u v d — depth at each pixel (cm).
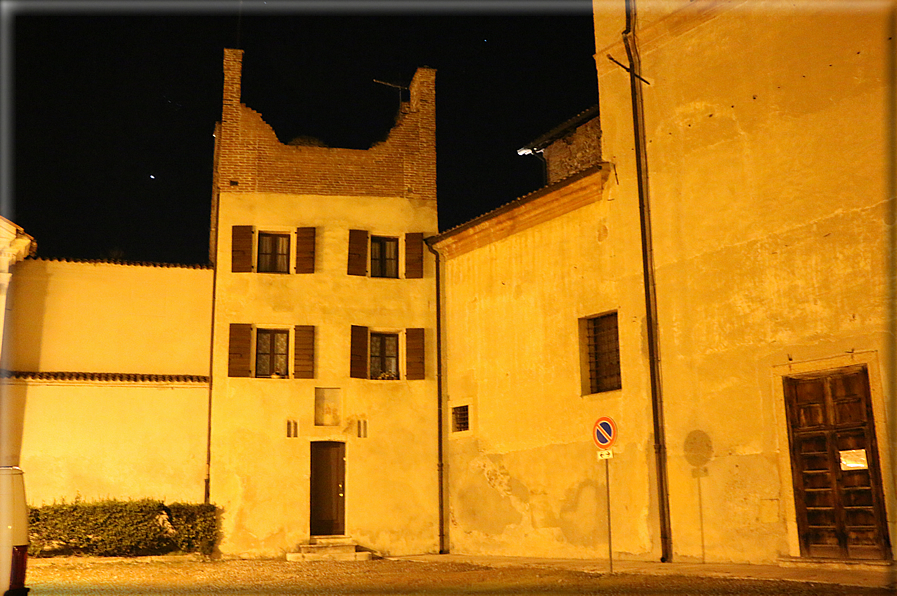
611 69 1706
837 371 1278
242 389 2045
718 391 1431
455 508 2028
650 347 1544
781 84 1401
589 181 1692
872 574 1141
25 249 1947
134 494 1941
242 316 2089
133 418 1975
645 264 1575
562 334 1767
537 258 1859
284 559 1947
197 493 1980
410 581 1420
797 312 1332
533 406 1820
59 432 1920
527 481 1811
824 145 1328
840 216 1292
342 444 2083
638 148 1620
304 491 2019
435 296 2173
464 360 2059
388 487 2053
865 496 1227
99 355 2005
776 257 1373
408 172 2250
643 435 1546
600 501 1627
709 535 1414
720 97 1493
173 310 2069
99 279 2041
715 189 1481
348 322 2127
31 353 1959
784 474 1320
